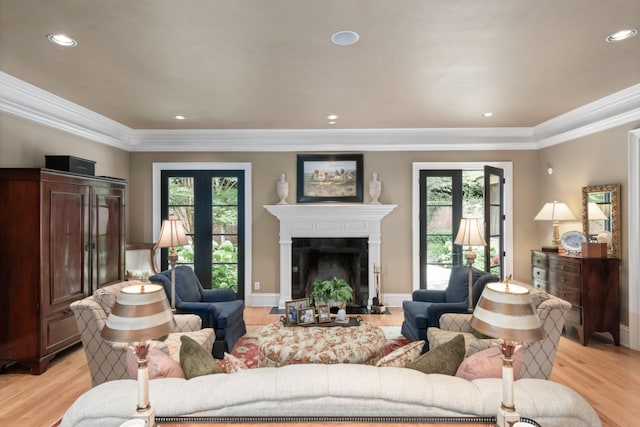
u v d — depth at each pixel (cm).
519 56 289
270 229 559
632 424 249
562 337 424
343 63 300
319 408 133
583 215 445
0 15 226
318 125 515
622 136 398
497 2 213
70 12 222
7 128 350
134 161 560
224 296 426
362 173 552
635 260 382
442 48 274
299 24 238
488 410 132
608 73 326
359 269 549
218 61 296
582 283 395
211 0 210
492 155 548
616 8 220
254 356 363
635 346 382
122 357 254
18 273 326
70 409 133
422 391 135
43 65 305
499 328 128
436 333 314
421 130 538
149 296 135
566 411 130
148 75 327
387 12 223
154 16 227
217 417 132
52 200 338
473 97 392
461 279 385
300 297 552
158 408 131
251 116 466
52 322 337
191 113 452
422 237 558
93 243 395
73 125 429
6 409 267
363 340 304
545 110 443
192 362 166
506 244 546
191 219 564
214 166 557
